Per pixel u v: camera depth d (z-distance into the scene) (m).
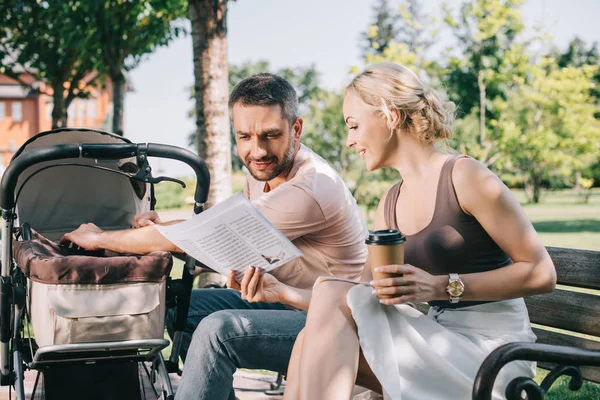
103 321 2.37
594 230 15.88
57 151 2.42
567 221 19.14
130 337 2.42
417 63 18.05
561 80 19.39
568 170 19.92
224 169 5.45
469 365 2.04
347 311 2.01
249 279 2.27
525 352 1.74
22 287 2.56
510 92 19.62
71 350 2.35
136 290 2.40
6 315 2.62
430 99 2.30
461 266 2.22
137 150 2.51
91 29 13.64
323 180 2.57
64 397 2.82
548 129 19.02
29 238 2.88
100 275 2.34
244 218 2.12
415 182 2.32
